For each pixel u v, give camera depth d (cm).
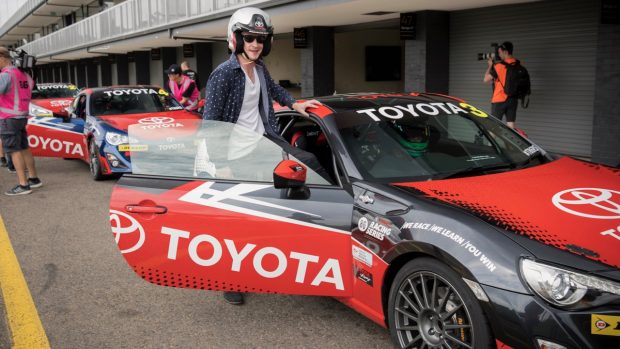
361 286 304
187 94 1109
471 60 1092
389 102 388
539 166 342
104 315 374
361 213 300
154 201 337
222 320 362
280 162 324
